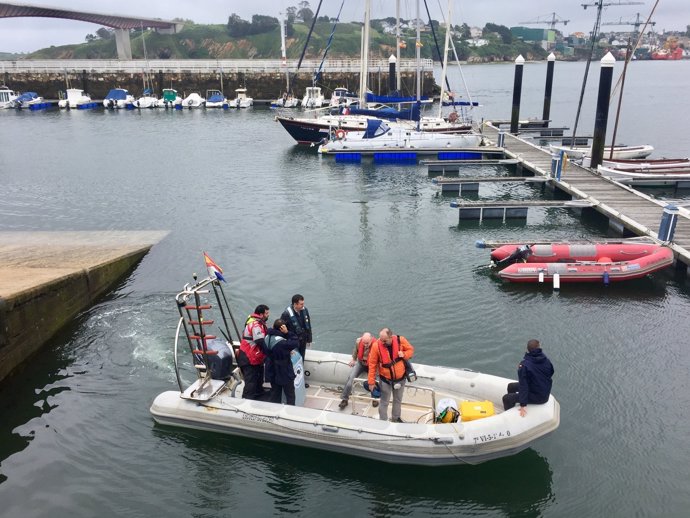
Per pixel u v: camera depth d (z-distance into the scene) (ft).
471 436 25.77
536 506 24.82
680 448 28.22
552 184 83.61
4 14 323.37
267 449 28.32
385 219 71.20
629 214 62.75
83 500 25.45
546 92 151.74
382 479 26.45
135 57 452.76
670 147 122.72
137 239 61.87
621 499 25.09
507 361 36.76
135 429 30.12
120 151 127.65
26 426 30.55
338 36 441.68
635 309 44.52
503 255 52.29
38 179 97.30
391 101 133.90
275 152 125.70
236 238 63.41
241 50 460.14
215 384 30.50
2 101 229.25
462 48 627.87
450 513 24.57
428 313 43.78
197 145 136.15
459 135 114.62
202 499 25.50
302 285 49.42
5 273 42.83
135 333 40.68
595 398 32.40
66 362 36.96
